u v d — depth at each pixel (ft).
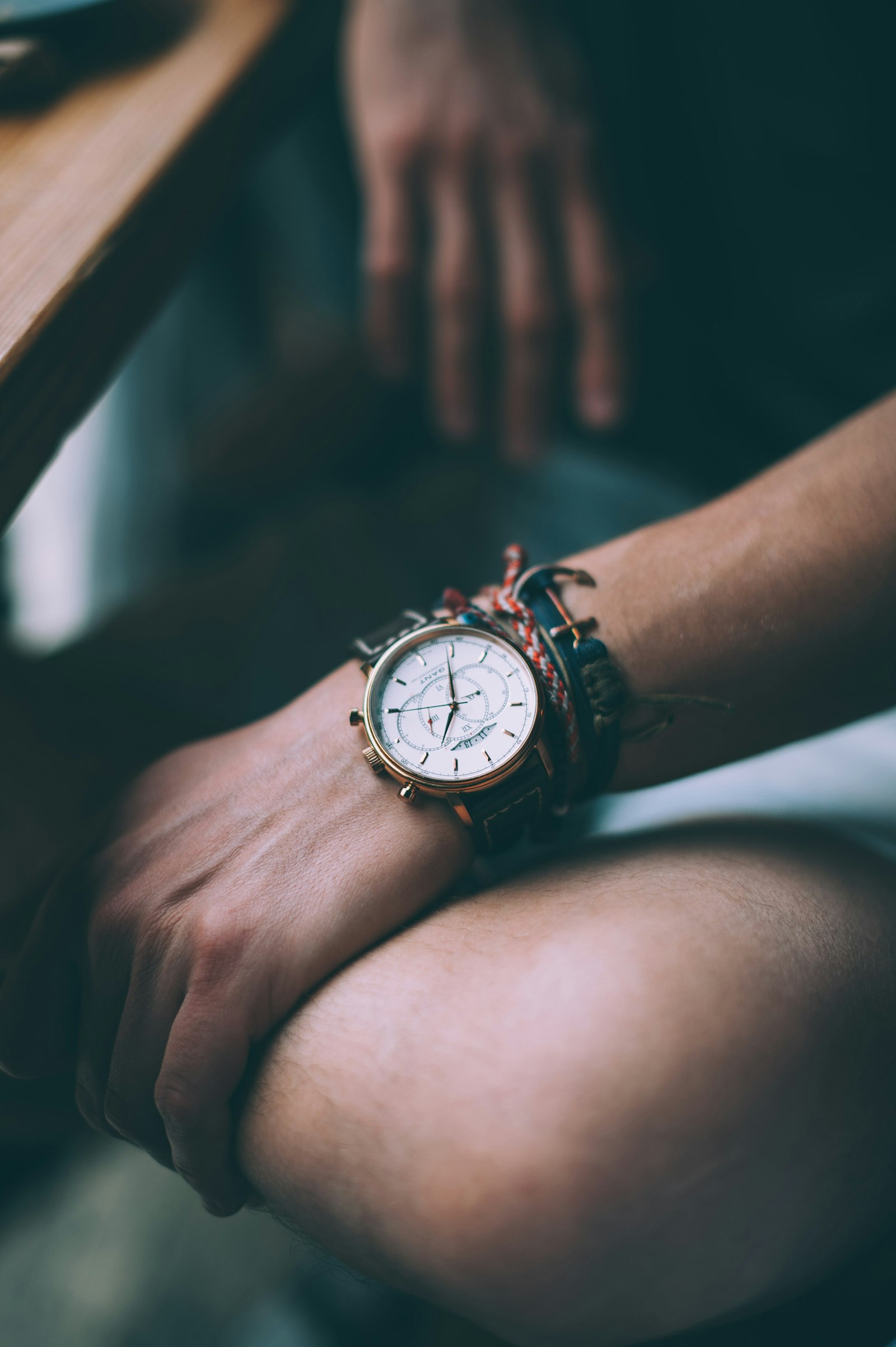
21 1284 1.87
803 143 2.21
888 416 1.33
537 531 2.06
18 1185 1.96
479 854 1.32
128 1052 1.20
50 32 1.61
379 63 1.90
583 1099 1.09
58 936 1.24
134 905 1.22
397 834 1.24
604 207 1.88
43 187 1.41
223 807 1.26
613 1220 1.09
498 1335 1.15
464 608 1.35
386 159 1.87
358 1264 1.15
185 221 1.55
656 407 2.32
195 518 2.79
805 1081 1.11
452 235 1.86
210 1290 1.85
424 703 1.30
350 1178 1.12
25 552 3.01
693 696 1.29
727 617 1.28
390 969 1.18
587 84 1.93
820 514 1.29
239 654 1.95
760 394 2.24
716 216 2.33
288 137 2.75
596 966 1.13
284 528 2.23
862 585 1.27
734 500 1.34
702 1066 1.10
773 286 2.28
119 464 3.14
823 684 1.29
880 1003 1.16
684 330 2.34
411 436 2.50
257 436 2.57
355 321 3.04
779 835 1.30
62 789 1.67
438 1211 1.09
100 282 1.35
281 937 1.19
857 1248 1.17
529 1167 1.08
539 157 1.86
